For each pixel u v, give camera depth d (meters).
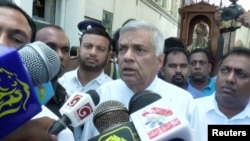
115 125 0.77
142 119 0.75
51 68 0.71
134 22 1.49
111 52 2.81
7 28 0.91
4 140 0.58
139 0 10.47
